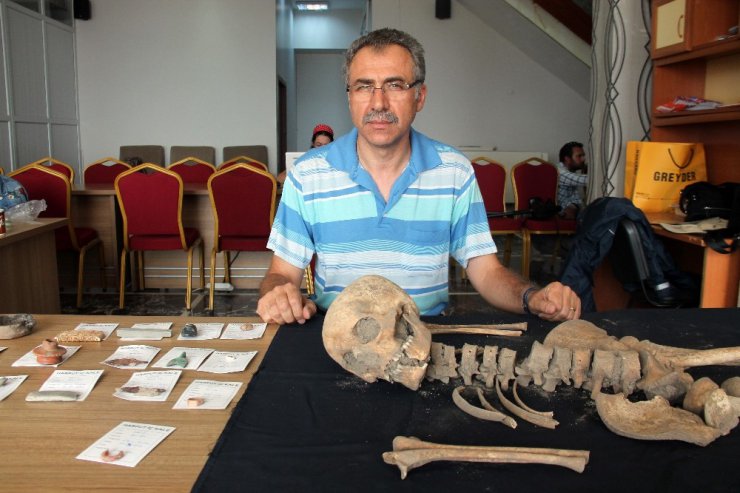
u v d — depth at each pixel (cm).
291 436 86
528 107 866
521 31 789
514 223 496
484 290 165
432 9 845
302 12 1174
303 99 1312
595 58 384
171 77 808
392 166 160
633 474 77
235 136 818
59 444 83
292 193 165
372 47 146
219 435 87
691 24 298
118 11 797
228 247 411
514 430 88
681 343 123
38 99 720
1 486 73
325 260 167
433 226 165
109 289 457
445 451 79
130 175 393
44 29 728
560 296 136
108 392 100
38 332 129
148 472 77
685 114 313
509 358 103
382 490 74
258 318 143
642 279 263
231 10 799
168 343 124
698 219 282
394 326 99
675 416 88
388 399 99
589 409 95
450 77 860
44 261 295
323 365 113
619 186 360
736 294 253
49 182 399
